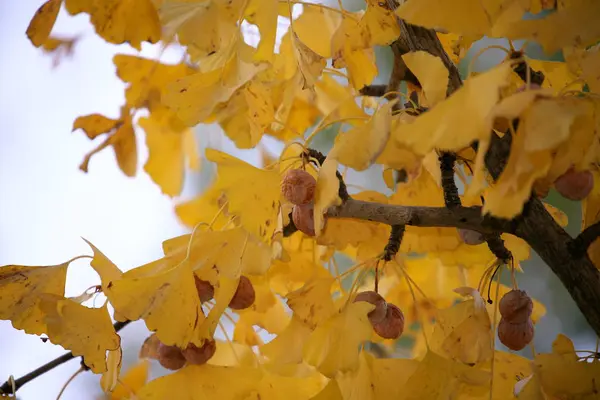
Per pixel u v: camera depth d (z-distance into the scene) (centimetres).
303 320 94
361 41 92
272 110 96
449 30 83
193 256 92
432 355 90
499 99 81
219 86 94
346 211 90
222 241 93
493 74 78
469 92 78
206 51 93
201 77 94
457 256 99
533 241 87
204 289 94
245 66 93
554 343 90
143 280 89
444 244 99
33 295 93
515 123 85
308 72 93
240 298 95
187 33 93
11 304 92
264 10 93
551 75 95
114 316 88
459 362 91
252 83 96
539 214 87
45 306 89
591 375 87
